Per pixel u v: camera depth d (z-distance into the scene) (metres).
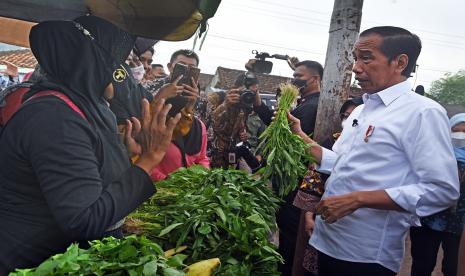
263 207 2.29
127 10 2.12
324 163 2.65
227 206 2.01
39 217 1.52
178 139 3.18
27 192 1.50
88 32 1.65
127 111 2.10
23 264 1.53
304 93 4.25
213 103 5.25
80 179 1.43
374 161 2.22
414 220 2.33
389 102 2.24
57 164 1.40
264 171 2.45
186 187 2.47
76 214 1.39
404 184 2.17
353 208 2.12
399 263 2.30
